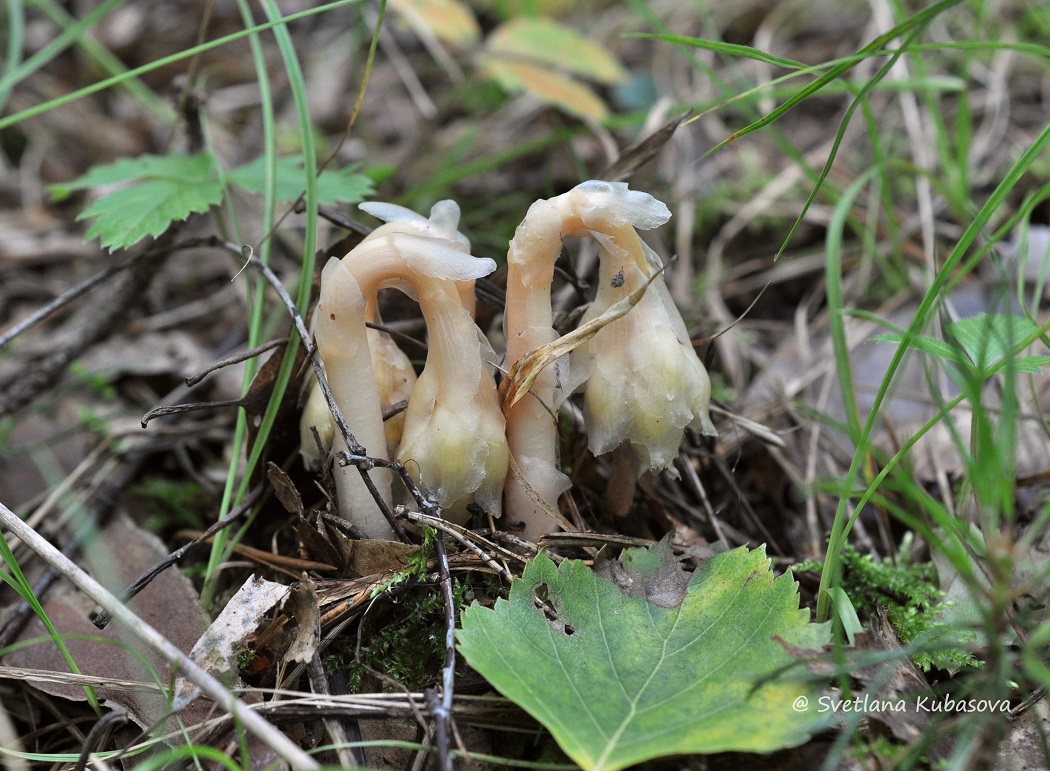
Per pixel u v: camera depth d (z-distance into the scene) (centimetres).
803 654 27
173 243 37
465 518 31
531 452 30
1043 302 37
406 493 30
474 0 59
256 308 33
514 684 27
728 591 28
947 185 39
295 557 32
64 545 34
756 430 33
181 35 58
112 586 31
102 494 35
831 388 37
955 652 29
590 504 33
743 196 43
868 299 39
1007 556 25
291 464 32
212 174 35
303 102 33
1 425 37
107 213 33
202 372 30
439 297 29
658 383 29
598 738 26
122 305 37
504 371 30
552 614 28
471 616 28
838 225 29
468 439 29
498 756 28
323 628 29
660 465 29
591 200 29
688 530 32
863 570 31
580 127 45
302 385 32
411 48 57
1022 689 27
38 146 51
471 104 52
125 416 38
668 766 27
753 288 41
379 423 30
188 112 36
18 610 31
